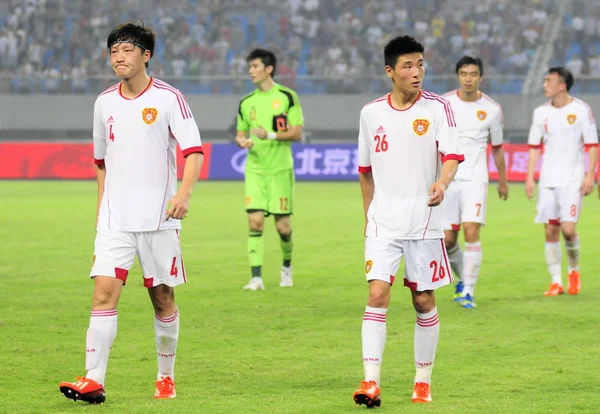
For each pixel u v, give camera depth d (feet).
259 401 51.88
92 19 345.72
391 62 51.44
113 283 51.13
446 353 66.39
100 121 52.49
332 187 245.04
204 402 51.52
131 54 50.90
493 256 121.39
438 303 88.79
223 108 297.12
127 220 51.57
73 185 247.09
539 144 96.02
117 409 49.57
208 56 328.90
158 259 52.11
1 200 200.54
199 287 97.35
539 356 65.31
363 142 53.72
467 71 89.71
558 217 94.07
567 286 99.76
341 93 296.30
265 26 346.74
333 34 343.87
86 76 299.58
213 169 268.41
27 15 342.85
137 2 350.64
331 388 55.88
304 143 275.80
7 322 77.66
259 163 96.27
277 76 297.94
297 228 152.35
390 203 52.54
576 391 54.95
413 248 52.39
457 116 90.12
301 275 105.91
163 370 53.42
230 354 65.98
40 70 333.01
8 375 59.06
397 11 348.59
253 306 86.28
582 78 282.56
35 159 268.41
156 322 53.11
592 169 93.56
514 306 86.69
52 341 70.13
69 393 49.80
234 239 138.00
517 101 279.28
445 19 344.49
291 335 73.10
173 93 51.88
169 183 52.47
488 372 60.39
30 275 104.17
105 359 50.88
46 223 158.10
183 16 348.59
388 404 51.52
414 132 52.01
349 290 95.66
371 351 50.70
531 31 331.98
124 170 51.80
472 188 87.81
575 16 334.85
